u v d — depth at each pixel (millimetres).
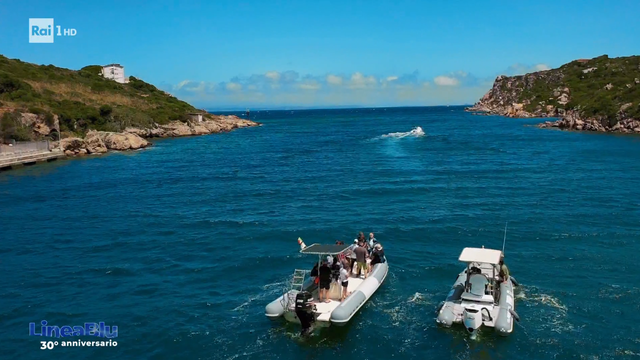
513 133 88688
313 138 88438
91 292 18578
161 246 24000
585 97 132500
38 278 20000
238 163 54656
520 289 18156
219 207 32281
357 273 18469
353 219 28344
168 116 102125
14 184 41875
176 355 14211
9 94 71125
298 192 36938
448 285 18859
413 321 15984
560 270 19922
